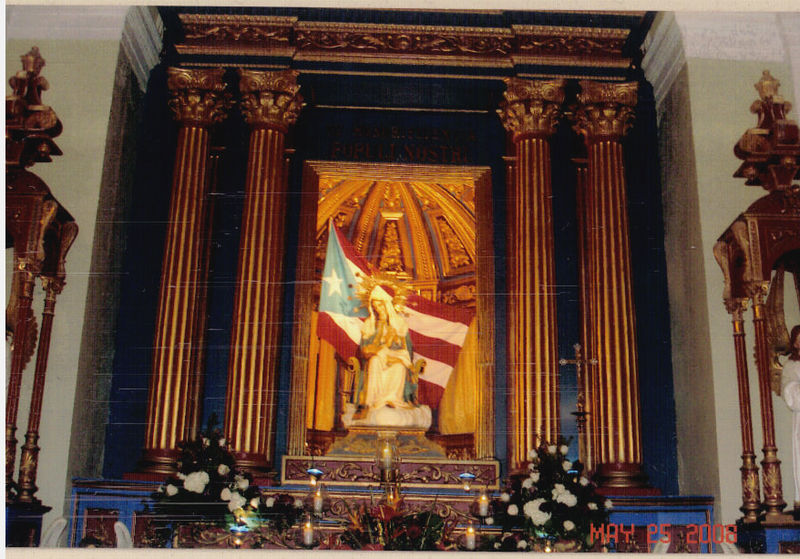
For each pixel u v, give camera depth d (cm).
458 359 726
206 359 695
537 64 762
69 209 642
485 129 764
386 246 772
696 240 664
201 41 756
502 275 725
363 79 768
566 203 743
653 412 694
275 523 563
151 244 711
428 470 666
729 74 688
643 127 761
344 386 721
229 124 754
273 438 673
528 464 655
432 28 771
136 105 730
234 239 725
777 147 631
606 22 762
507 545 554
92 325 637
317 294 735
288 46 758
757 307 600
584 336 704
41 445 597
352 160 748
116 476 655
